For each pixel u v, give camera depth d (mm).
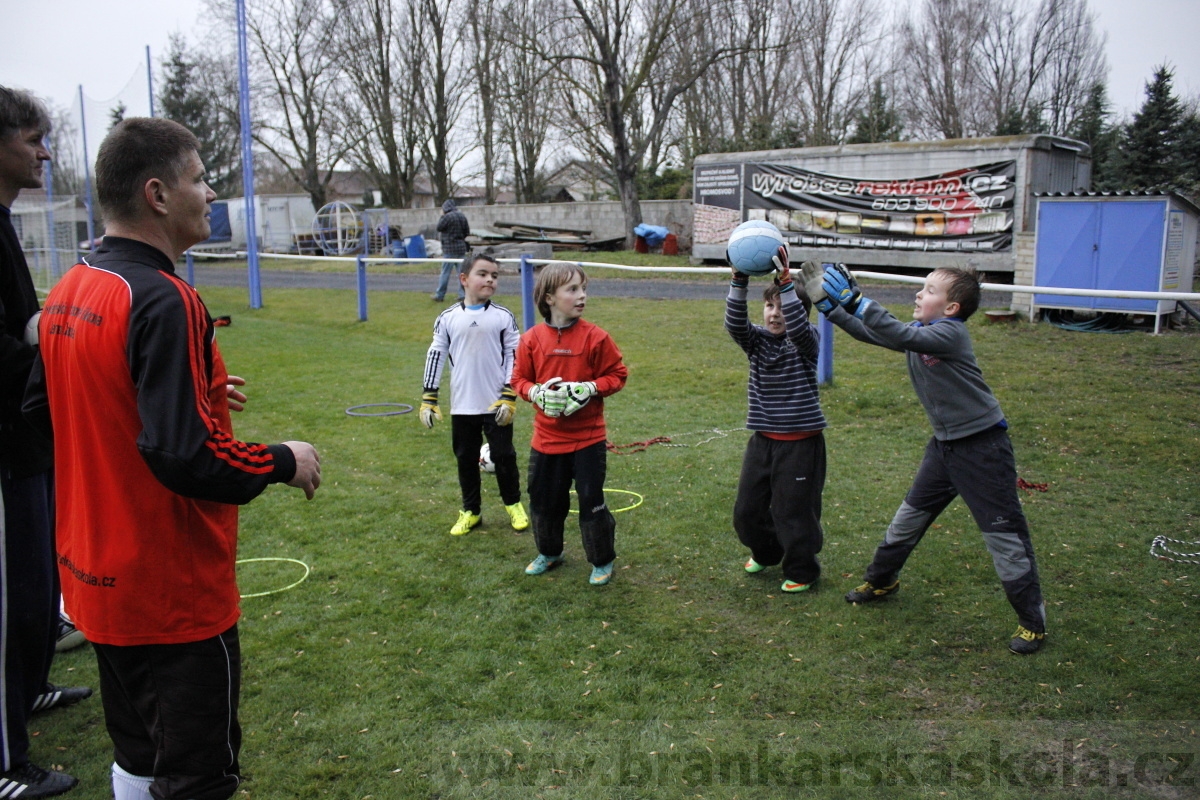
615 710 3070
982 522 3389
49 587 2811
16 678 2660
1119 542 4480
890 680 3229
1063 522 4789
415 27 39500
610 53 23547
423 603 4004
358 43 39125
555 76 26172
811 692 3160
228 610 2072
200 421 1812
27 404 2176
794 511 3875
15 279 2795
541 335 4109
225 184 41188
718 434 6918
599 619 3799
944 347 3230
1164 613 3680
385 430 7324
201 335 1902
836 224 17922
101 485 1923
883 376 8219
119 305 1850
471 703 3139
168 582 1952
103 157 1946
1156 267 9992
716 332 10984
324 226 32125
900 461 6020
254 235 15898
